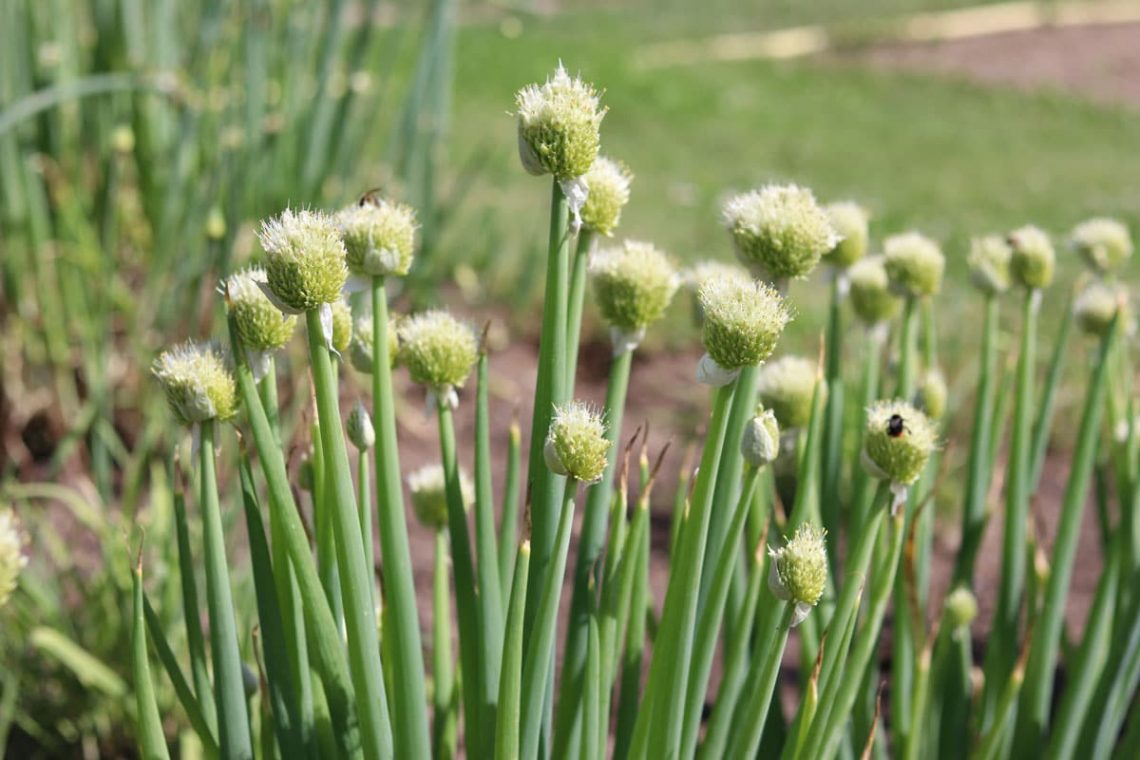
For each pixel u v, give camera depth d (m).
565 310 1.08
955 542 2.44
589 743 1.11
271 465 1.04
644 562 1.19
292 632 1.11
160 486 1.82
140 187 2.64
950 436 2.66
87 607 1.72
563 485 1.11
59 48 2.49
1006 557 1.39
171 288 2.36
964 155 6.22
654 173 5.36
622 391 1.15
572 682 1.16
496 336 3.16
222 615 1.07
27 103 2.07
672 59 8.20
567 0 10.23
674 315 3.35
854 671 1.12
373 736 1.07
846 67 8.41
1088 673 1.35
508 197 4.43
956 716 1.38
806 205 1.08
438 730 1.21
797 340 2.91
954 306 3.39
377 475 1.07
